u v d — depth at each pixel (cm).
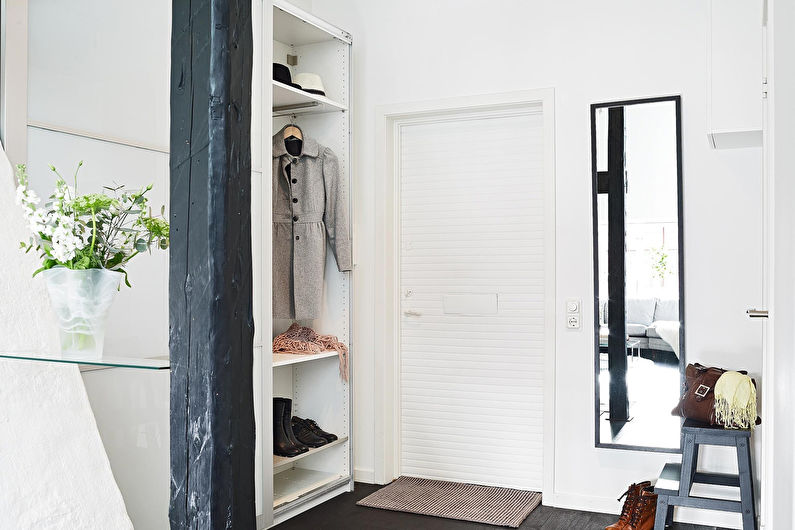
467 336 399
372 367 405
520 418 387
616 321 347
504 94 376
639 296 343
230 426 88
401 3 404
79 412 166
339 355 383
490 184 395
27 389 158
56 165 211
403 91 403
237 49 89
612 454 350
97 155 223
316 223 376
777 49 123
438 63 395
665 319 338
